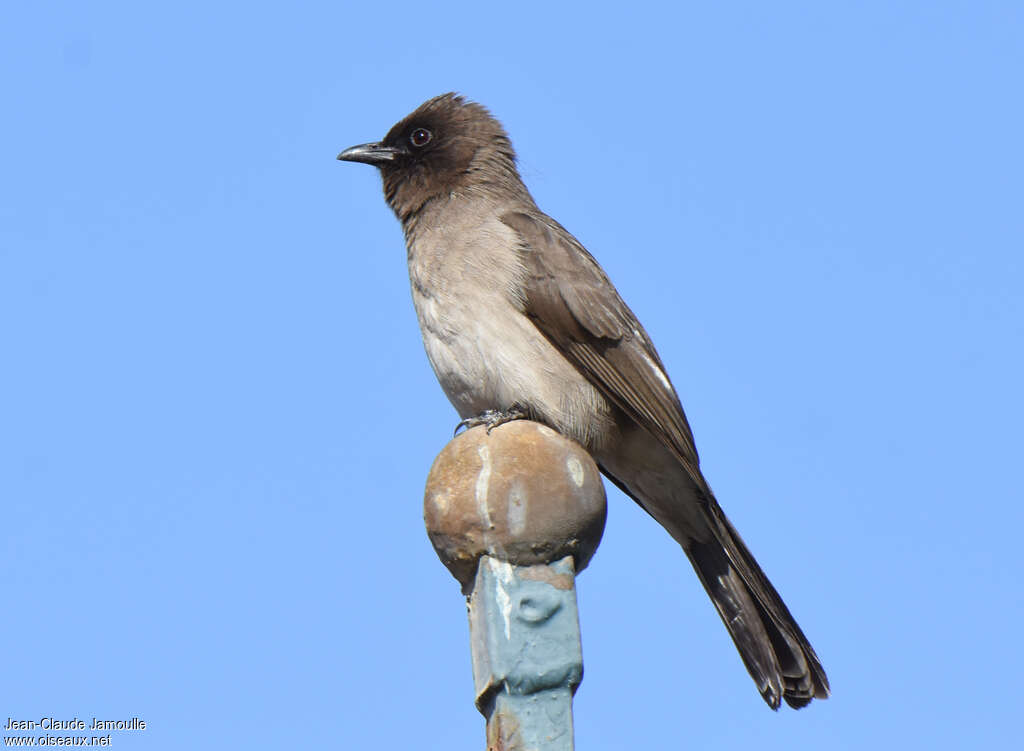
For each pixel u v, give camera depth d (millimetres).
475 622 7180
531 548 7125
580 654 6941
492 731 6832
